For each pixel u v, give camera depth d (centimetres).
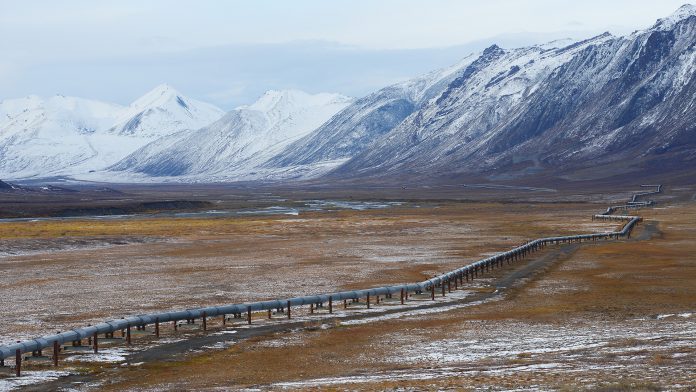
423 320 5228
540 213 19562
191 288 7025
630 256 9244
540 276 7662
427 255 9856
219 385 3431
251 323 5284
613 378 2936
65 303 6212
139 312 5747
